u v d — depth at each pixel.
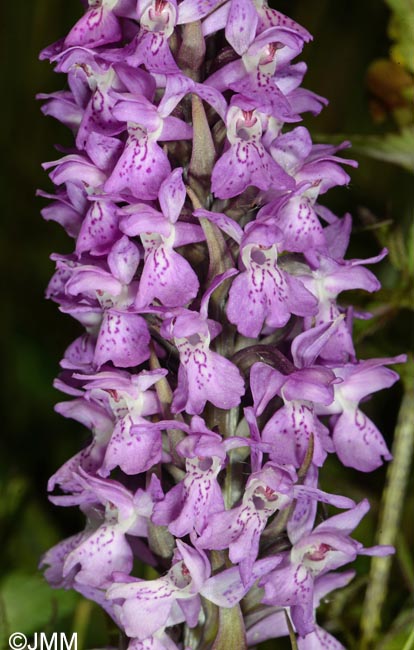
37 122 0.41
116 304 0.25
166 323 0.24
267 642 0.31
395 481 0.31
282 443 0.24
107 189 0.24
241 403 0.25
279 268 0.24
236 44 0.24
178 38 0.24
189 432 0.24
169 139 0.24
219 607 0.24
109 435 0.26
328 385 0.24
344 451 0.26
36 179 0.41
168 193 0.23
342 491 0.34
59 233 0.41
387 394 0.35
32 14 0.41
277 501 0.24
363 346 0.33
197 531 0.24
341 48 0.39
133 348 0.24
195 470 0.24
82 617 0.31
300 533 0.25
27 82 0.41
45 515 0.35
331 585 0.26
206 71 0.24
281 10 0.40
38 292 0.40
